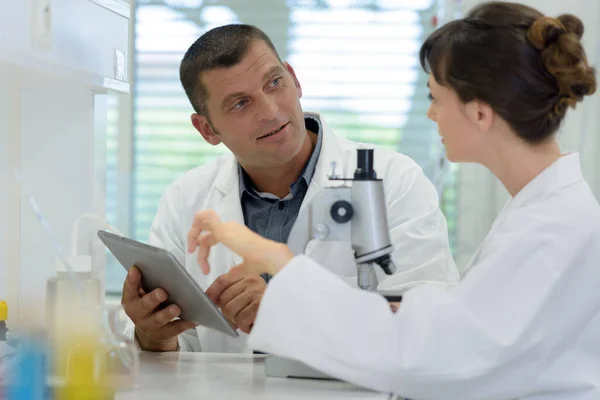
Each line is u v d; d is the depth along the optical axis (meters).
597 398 1.25
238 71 1.72
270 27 2.83
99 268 1.77
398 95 2.80
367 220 1.34
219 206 1.99
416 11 2.78
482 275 1.19
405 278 1.82
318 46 2.81
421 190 1.93
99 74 1.66
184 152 2.89
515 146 1.30
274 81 1.75
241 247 1.33
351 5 2.80
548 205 1.25
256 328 1.21
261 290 1.64
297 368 1.42
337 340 1.18
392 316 1.19
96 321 1.30
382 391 1.29
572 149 2.44
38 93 1.74
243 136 1.77
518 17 1.27
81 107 1.74
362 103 2.81
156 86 2.88
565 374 1.25
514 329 1.16
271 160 1.79
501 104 1.26
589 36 2.42
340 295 1.20
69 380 1.16
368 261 1.36
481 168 2.69
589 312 1.25
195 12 2.85
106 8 1.69
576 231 1.22
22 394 1.09
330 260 1.49
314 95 2.82
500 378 1.21
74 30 1.54
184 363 1.58
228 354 1.71
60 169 1.75
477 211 2.71
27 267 1.76
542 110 1.27
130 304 1.63
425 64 1.38
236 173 2.00
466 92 1.27
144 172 2.89
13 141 1.73
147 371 1.49
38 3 1.38
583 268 1.23
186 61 1.83
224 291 1.66
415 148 2.80
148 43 2.87
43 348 1.16
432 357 1.15
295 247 1.42
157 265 1.44
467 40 1.27
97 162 1.78
